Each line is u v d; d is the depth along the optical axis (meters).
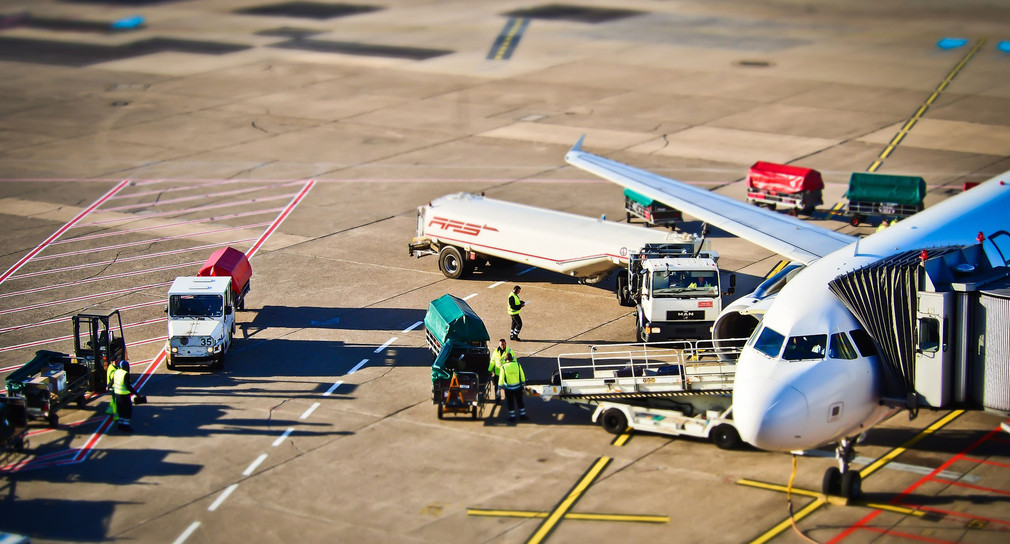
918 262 24.66
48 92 79.62
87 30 106.88
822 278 25.92
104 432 28.52
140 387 31.50
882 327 24.03
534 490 24.67
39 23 111.06
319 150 62.81
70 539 22.92
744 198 50.44
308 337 35.50
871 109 68.50
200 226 49.25
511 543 22.33
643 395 27.91
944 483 24.59
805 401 22.72
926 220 29.98
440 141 64.25
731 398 27.64
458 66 86.44
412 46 95.44
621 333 35.56
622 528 22.81
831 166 56.03
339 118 70.50
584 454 26.61
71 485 25.44
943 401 23.55
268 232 48.06
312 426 28.59
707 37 96.69
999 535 22.11
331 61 89.44
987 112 66.56
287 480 25.52
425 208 42.62
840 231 46.25
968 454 26.14
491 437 27.77
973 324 23.69
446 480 25.30
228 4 122.38
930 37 92.56
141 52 95.06
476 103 73.88
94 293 40.56
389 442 27.52
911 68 80.50
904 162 56.25
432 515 23.62
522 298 39.31
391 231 47.88
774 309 25.09
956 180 52.47
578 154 49.28
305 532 23.03
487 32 101.62
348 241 46.53
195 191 55.12
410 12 114.50
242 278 36.66
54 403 28.72
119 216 51.12
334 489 25.00
